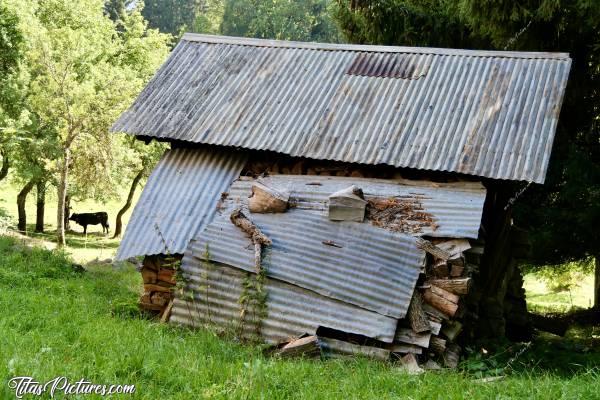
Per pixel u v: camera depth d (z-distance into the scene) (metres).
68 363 6.38
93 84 22.81
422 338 8.44
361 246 9.12
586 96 14.81
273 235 9.46
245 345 8.70
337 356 8.33
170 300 9.97
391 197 9.66
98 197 24.17
